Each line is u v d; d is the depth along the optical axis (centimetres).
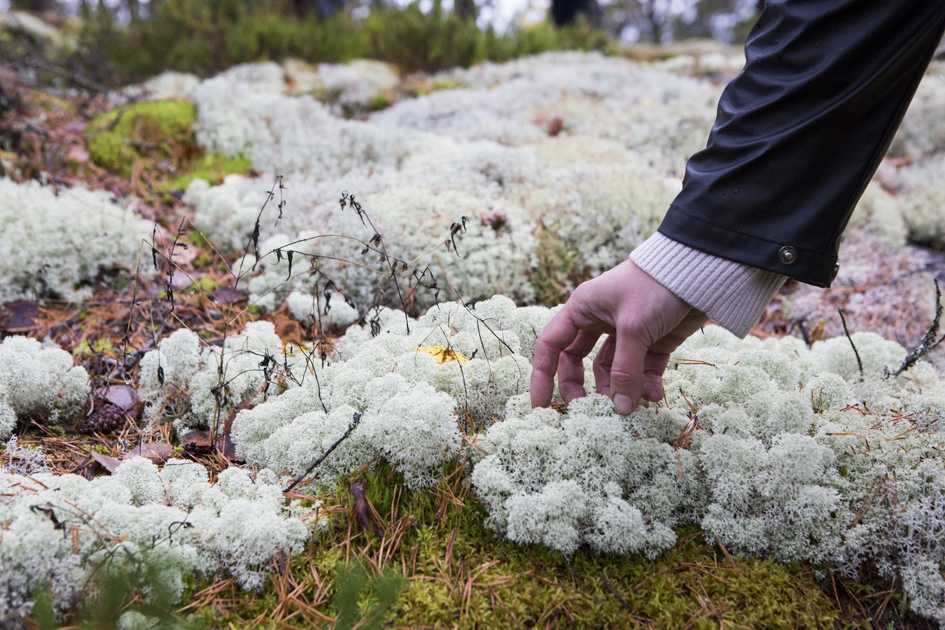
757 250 140
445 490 166
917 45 128
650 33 3081
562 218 348
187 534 147
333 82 648
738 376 192
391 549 156
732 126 143
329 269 297
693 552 158
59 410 213
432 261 300
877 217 402
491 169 391
